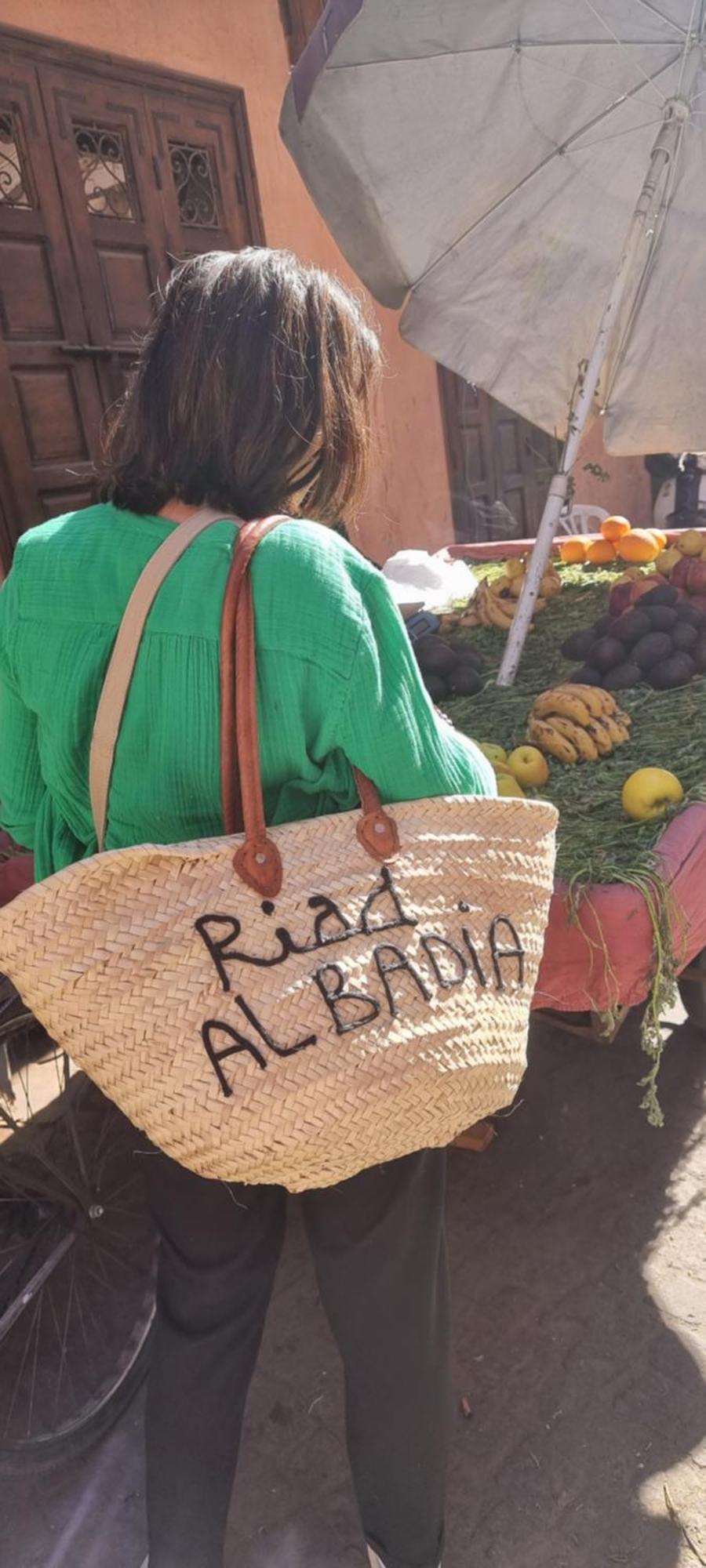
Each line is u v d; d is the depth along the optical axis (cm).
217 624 108
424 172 364
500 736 278
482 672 340
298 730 111
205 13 522
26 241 454
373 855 112
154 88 505
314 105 347
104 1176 223
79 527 118
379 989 110
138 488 119
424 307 400
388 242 385
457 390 750
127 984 104
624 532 464
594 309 377
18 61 441
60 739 117
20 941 103
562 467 336
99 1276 215
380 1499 152
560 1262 239
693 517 912
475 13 320
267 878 106
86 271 480
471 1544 183
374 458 131
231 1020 105
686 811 202
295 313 116
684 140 330
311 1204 137
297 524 113
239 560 108
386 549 702
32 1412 200
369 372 127
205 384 114
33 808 132
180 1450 140
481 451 794
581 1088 293
